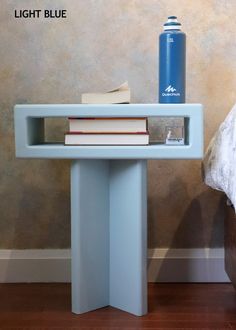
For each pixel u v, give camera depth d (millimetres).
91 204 1496
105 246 1546
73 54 1806
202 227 1844
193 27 1791
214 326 1412
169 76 1451
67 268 1837
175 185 1838
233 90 1812
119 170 1499
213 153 1485
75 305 1505
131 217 1466
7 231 1847
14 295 1695
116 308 1549
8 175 1835
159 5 1785
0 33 1796
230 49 1800
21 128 1419
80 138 1420
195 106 1379
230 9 1786
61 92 1817
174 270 1834
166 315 1495
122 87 1458
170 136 1594
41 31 1797
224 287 1779
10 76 1812
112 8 1788
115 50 1803
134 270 1472
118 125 1410
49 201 1845
